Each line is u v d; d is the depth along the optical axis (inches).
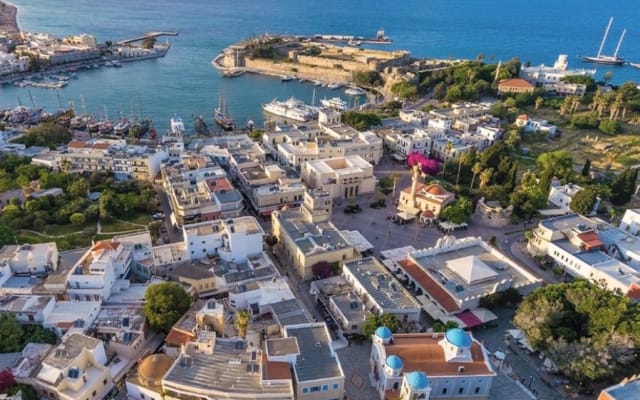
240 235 5551.2
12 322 4311.0
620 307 4510.3
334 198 7741.1
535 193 7377.0
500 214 7170.3
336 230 6181.1
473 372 3988.7
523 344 4717.0
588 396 4254.4
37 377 3833.7
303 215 6515.8
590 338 4458.7
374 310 4943.4
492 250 6013.8
